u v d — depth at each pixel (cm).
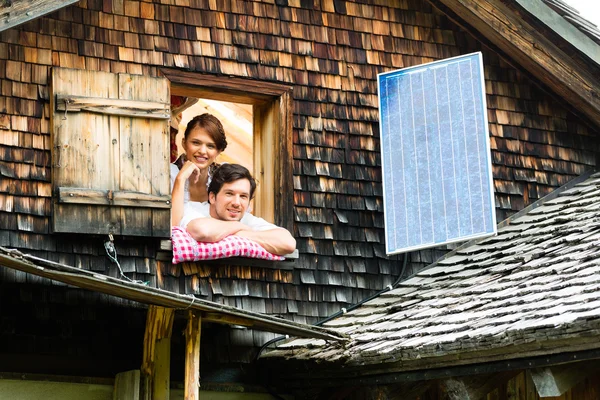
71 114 1126
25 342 1099
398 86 1220
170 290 1146
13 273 1101
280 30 1241
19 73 1124
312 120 1241
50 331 1109
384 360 1038
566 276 1019
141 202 1133
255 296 1186
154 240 1146
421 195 1187
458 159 1173
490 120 1309
